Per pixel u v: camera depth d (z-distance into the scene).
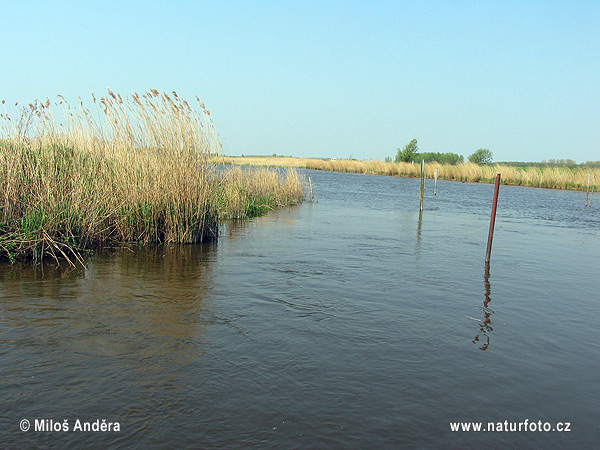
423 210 23.75
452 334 6.48
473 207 26.42
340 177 56.03
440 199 31.12
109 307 6.96
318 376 5.07
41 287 7.82
